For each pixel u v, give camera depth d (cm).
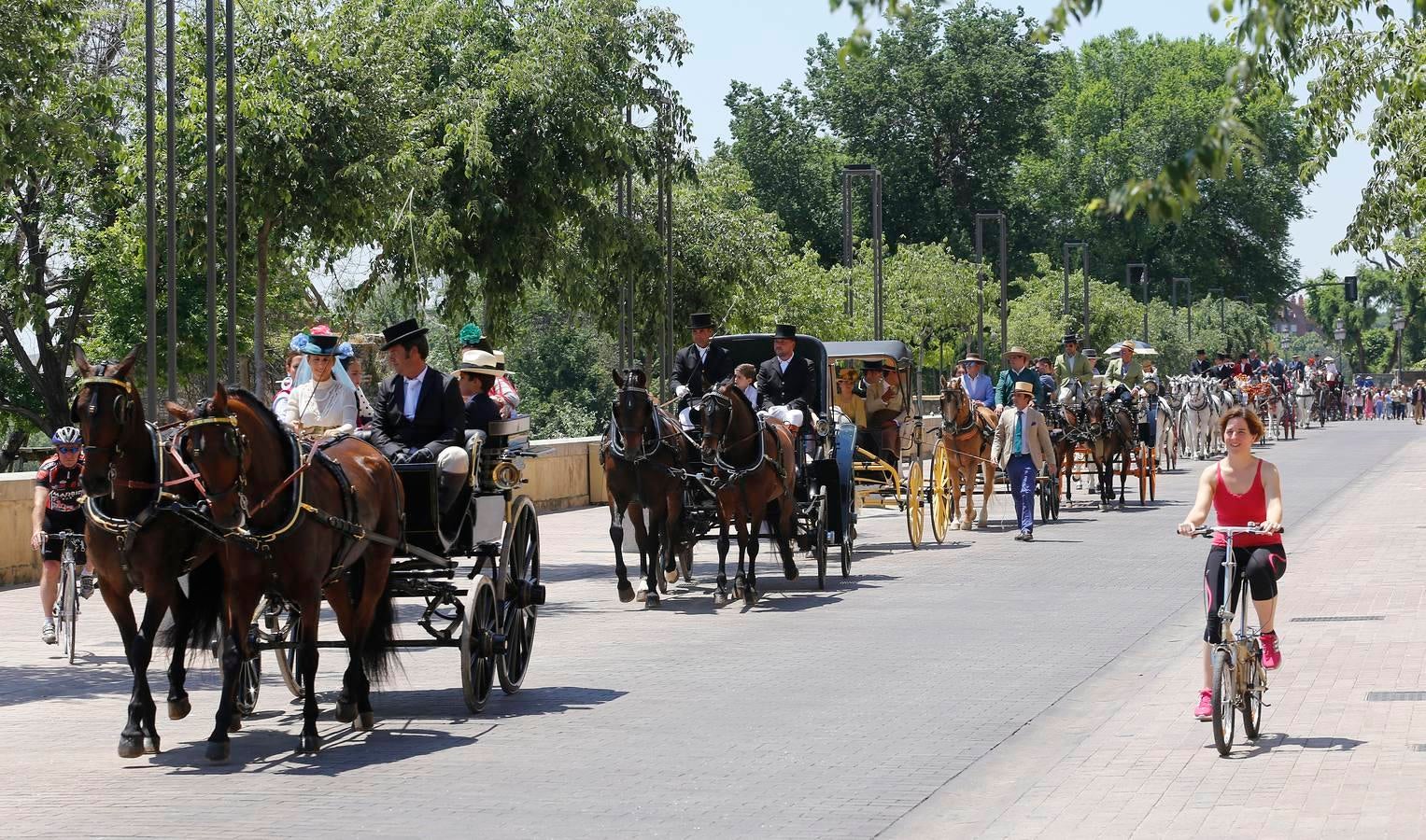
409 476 1094
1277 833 721
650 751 956
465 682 1079
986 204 9225
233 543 941
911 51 9194
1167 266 9850
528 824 783
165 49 2183
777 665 1284
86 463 916
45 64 1500
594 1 2878
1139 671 1230
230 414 927
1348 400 8600
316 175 2133
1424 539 2152
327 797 847
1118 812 778
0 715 1113
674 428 1677
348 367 1430
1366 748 900
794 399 1875
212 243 1989
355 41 2238
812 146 9388
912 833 759
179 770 920
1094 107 10306
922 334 6575
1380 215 1841
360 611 1044
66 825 788
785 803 823
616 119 2862
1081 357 3038
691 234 4347
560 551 2319
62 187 2250
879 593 1775
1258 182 9656
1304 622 1415
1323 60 1678
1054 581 1859
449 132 2623
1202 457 4547
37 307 4112
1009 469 2395
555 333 7994
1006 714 1062
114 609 1000
